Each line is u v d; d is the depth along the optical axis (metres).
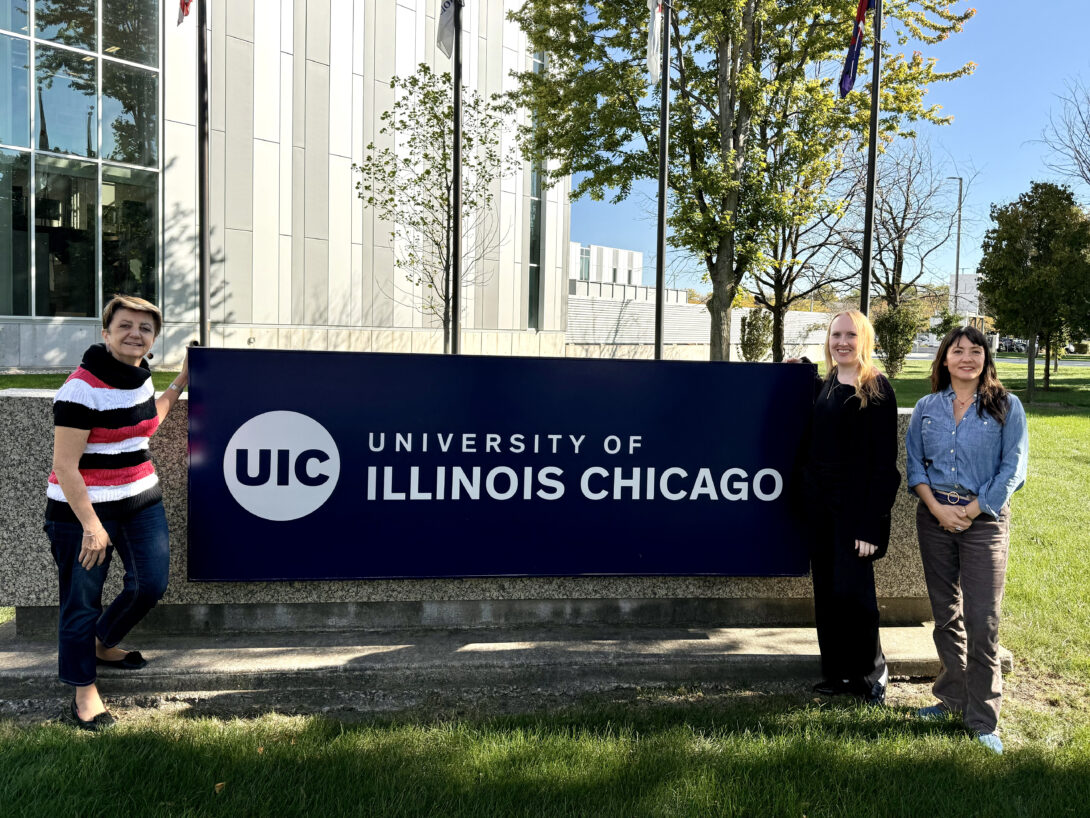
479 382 4.52
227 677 4.02
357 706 4.00
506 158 22.06
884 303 31.84
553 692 4.17
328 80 24.34
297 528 4.43
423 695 4.10
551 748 3.46
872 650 4.07
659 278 8.23
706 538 4.75
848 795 3.16
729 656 4.34
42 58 19.03
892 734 3.73
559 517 4.64
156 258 21.34
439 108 20.75
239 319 22.70
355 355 4.41
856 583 3.98
